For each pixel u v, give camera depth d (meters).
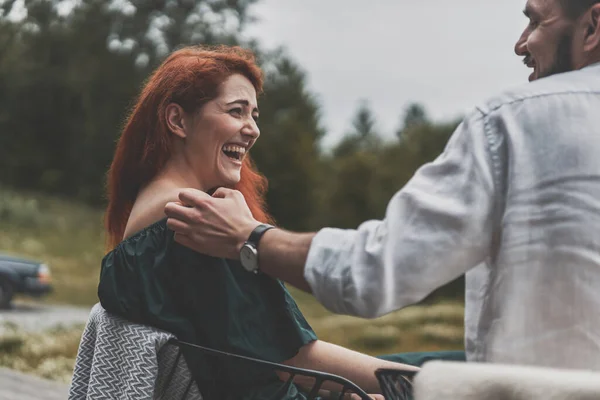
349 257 1.51
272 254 1.59
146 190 2.28
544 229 1.45
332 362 2.18
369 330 16.03
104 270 2.14
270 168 41.47
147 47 44.16
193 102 2.27
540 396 1.27
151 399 2.04
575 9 1.59
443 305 20.27
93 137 43.19
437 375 1.34
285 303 2.13
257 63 2.35
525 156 1.48
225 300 2.07
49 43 42.44
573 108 1.49
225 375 2.08
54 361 8.73
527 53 1.70
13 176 43.62
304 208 41.75
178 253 2.09
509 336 1.46
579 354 1.42
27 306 17.44
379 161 34.88
